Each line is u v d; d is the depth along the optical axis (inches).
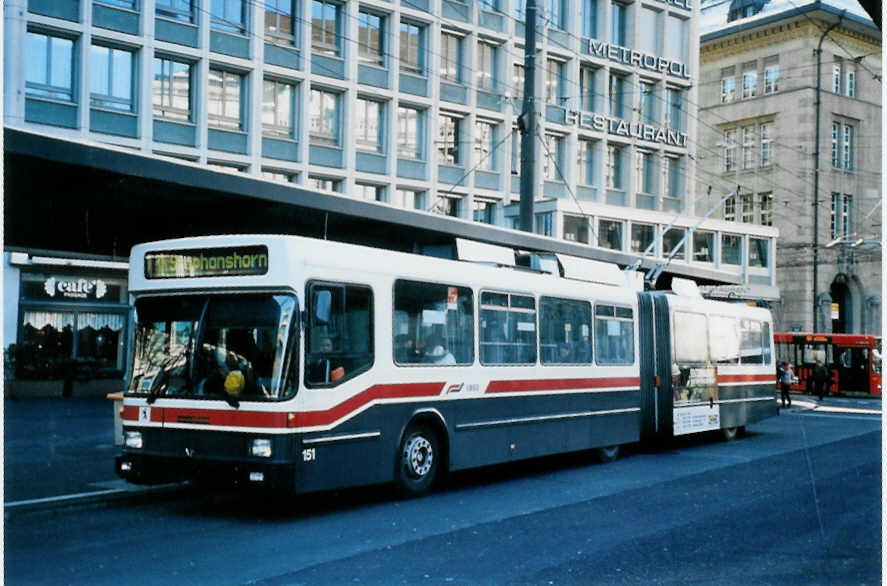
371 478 433.1
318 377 403.5
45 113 1132.5
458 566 319.6
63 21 1139.9
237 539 363.6
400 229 844.0
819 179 2236.7
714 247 1966.0
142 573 305.7
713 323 772.0
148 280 426.0
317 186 1408.7
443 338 482.3
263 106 1338.6
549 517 416.8
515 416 532.7
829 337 1675.7
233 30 1300.4
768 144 2303.2
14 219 738.8
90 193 668.7
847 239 2301.9
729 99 2383.1
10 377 1113.4
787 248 2258.9
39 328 1207.6
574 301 595.2
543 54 1697.8
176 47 1237.1
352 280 425.7
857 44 2329.0
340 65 1417.3
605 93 1806.1
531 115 888.3
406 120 1517.0
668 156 1943.9
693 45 1967.3
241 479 391.2
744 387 812.6
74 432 715.4
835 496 484.4
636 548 351.6
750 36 2325.3
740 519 415.5
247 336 401.7
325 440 404.8
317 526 391.9
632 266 935.7
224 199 697.0
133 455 416.5
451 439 483.8
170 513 421.4
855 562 331.6
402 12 1486.2
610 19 1825.8
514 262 559.8
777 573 313.0
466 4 1584.6
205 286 411.5
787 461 645.3
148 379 419.2
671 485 523.2
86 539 360.8
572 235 1672.0
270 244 399.2
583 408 597.0
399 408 450.3
